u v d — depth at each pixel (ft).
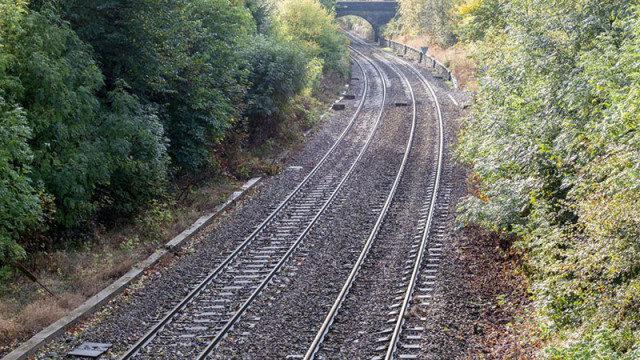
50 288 42.14
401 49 234.38
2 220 39.09
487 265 46.03
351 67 192.65
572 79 40.47
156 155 55.36
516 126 47.62
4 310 37.83
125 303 41.42
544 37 45.62
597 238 29.68
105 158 49.24
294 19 158.81
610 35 38.91
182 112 67.15
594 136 34.81
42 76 43.91
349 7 270.46
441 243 50.52
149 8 56.08
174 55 60.95
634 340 26.58
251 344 34.27
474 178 69.15
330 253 49.19
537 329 34.30
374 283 43.04
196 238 55.21
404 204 62.34
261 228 55.67
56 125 44.83
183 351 33.63
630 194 27.84
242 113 84.33
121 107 53.01
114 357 33.37
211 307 39.65
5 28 41.96
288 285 43.01
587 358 25.82
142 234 53.72
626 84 34.42
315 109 117.50
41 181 43.34
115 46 56.95
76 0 53.93
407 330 35.22
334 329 35.86
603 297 29.78
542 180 42.86
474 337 34.73
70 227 49.67
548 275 35.76
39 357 33.73
